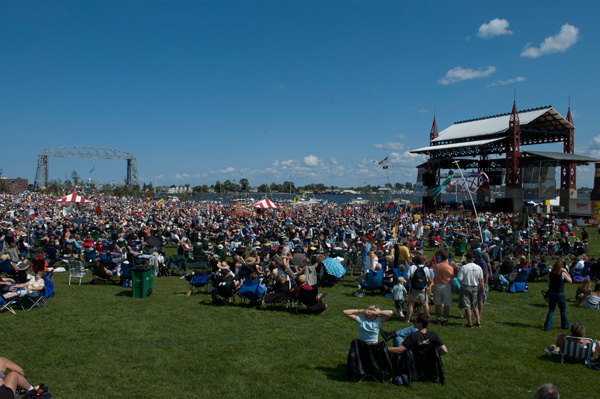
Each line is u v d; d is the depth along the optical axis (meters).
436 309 9.91
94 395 5.86
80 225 29.22
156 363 7.07
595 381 6.68
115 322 9.38
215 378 6.52
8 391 5.05
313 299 10.48
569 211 50.88
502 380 6.67
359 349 6.64
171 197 119.88
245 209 49.12
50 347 7.69
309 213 52.75
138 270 11.96
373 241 20.62
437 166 63.97
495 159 66.38
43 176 139.12
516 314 10.92
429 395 6.09
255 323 9.55
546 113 56.28
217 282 11.15
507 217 38.28
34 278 11.02
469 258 9.79
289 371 6.86
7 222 24.86
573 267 16.00
